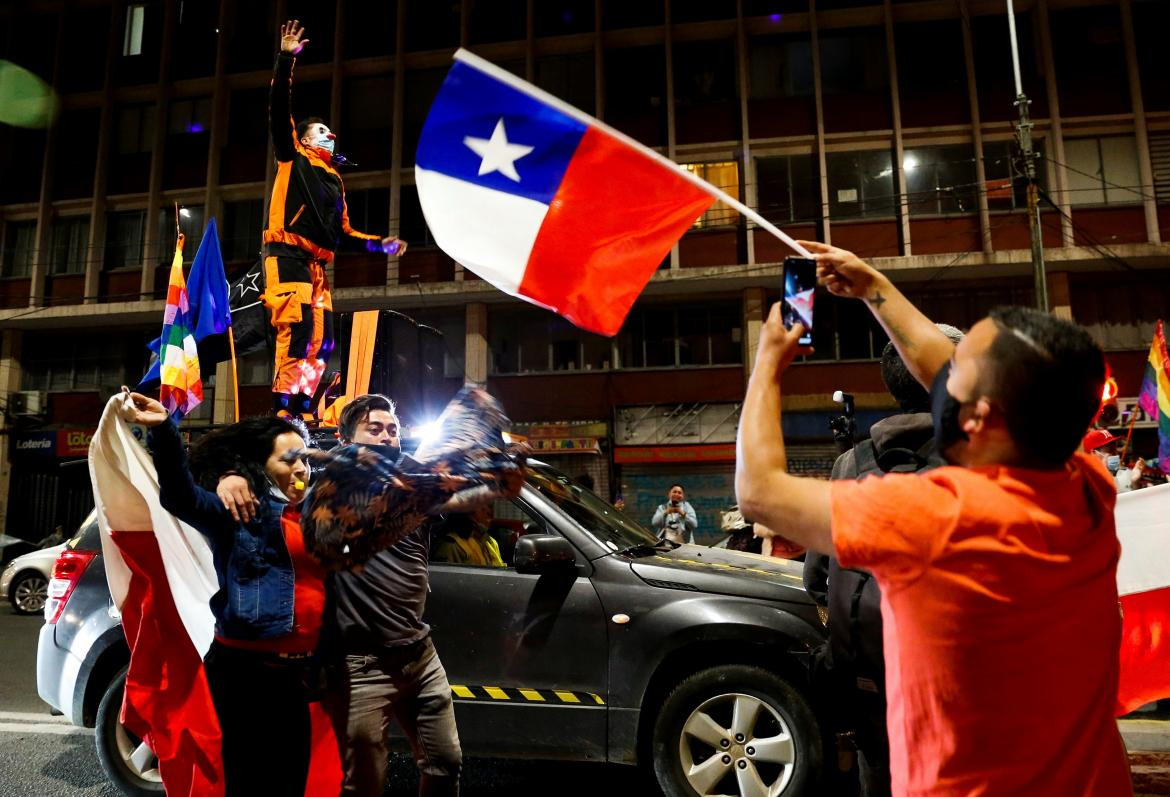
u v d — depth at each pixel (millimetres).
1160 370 7605
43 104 23609
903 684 1284
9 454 22312
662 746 3572
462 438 2139
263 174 22328
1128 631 3025
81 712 4023
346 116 22484
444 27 22344
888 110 20125
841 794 3627
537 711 3631
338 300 21094
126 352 22906
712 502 19938
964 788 1220
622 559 3834
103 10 23906
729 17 21188
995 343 1243
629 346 20812
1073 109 19281
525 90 1789
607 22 21781
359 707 2744
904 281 19578
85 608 4137
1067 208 18969
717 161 20750
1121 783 1250
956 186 19578
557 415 20625
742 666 3588
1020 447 1231
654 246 1846
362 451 2146
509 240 1871
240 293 5188
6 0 24078
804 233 20016
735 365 20250
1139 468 7980
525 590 3754
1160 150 19000
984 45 19953
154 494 2750
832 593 2145
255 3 23250
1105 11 19562
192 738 2725
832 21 20609
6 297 23000
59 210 23203
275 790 2449
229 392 21297
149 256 22406
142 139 23250
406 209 21672
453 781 2889
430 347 6133
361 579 2787
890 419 2127
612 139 1803
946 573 1202
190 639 2779
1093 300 19094
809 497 1298
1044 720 1200
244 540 2496
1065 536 1214
